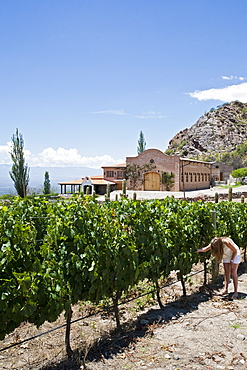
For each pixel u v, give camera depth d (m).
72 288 4.04
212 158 117.62
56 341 4.31
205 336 4.43
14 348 4.11
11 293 3.29
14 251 3.49
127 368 3.64
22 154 36.66
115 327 4.74
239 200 25.22
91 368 3.65
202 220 6.89
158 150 40.41
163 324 4.84
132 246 4.77
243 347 4.11
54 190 54.56
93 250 4.22
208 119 147.75
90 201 4.89
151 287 6.41
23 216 5.17
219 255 6.14
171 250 5.77
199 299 5.99
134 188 42.00
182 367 3.65
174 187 39.44
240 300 5.91
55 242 4.00
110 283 4.57
